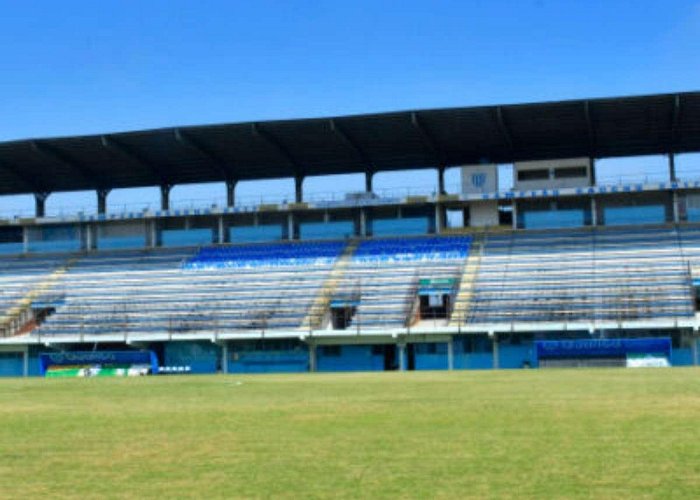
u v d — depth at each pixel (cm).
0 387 4638
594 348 6334
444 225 8250
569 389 3309
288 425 2111
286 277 7862
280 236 8425
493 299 7094
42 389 4334
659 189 7525
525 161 7931
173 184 8538
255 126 7194
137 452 1672
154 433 2000
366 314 7150
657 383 3622
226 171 8238
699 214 7656
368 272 7738
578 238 7719
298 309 7375
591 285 7062
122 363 7231
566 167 7788
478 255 7731
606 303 6781
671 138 7400
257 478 1358
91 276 8319
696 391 3053
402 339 6856
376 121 7088
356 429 1984
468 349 6825
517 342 6731
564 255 7531
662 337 6450
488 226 8112
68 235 8825
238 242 8500
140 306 7769
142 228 8700
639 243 7512
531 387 3509
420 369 6875
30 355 7519
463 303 7112
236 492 1249
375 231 8250
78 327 7525
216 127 7200
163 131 7281
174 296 7844
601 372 4981
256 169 8212
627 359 6284
